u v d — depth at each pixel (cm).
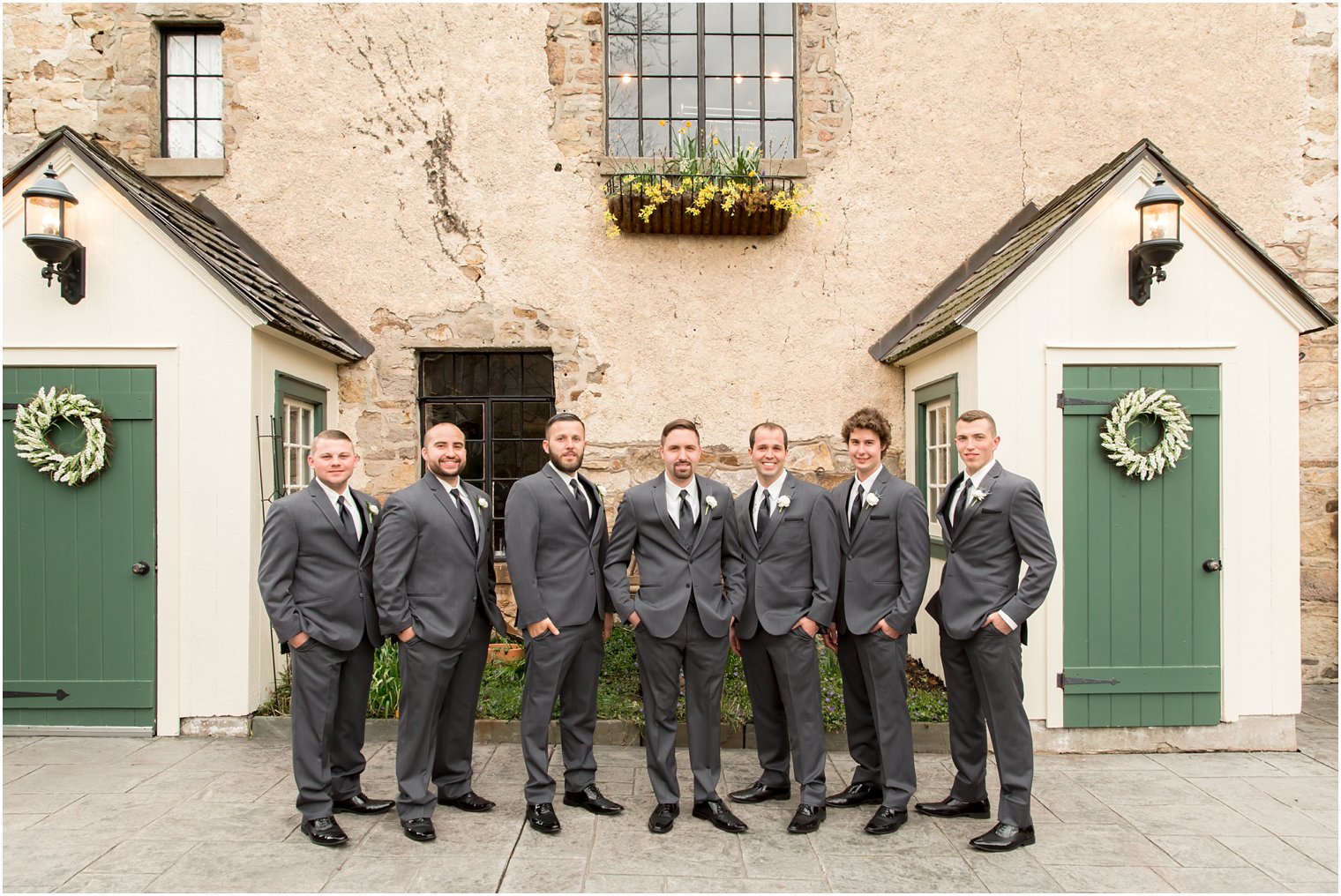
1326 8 548
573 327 533
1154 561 412
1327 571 537
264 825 320
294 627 306
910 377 524
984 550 323
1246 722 413
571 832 318
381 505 368
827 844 309
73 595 421
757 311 538
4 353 421
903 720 327
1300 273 545
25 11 530
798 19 544
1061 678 409
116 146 530
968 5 545
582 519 332
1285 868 294
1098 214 417
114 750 402
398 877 281
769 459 334
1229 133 546
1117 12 546
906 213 542
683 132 536
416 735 315
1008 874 288
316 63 530
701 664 323
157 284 423
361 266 529
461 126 533
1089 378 416
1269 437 416
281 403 456
